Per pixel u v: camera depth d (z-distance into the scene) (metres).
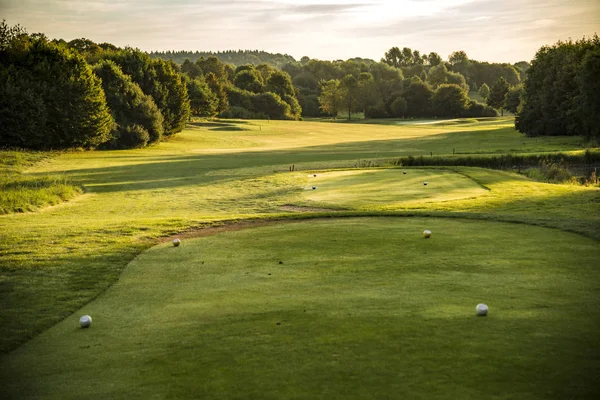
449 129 108.50
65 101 62.34
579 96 63.44
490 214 17.73
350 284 10.34
